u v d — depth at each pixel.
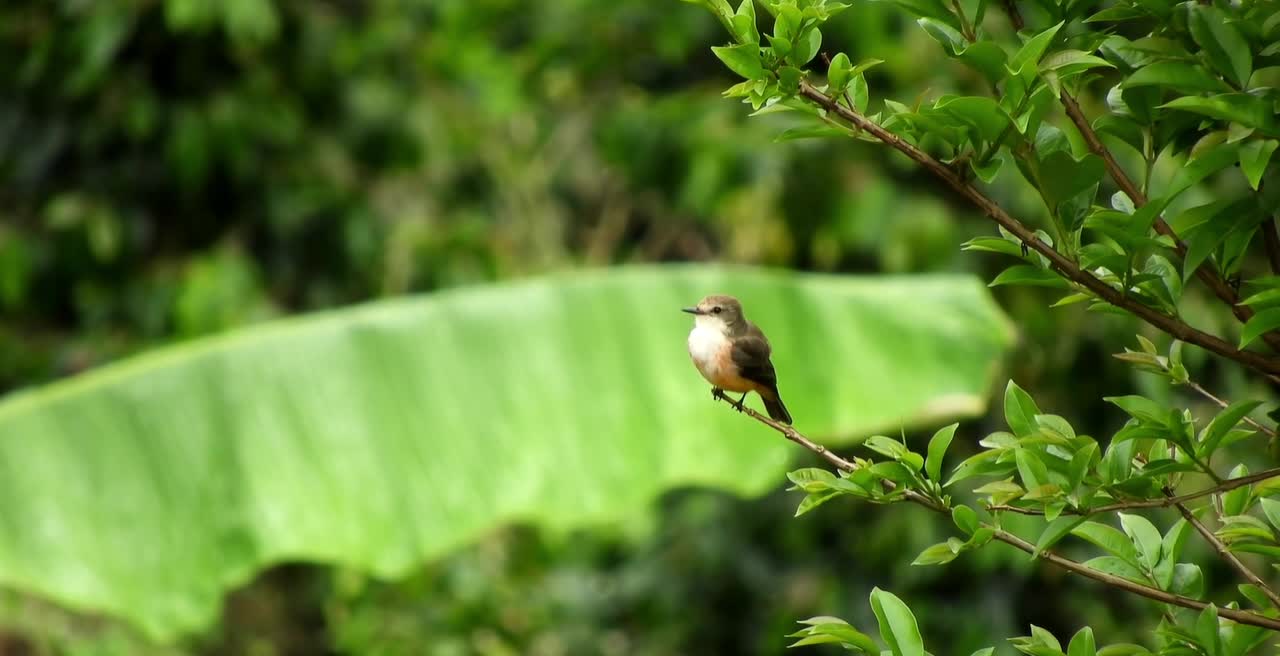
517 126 18.81
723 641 16.61
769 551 16.64
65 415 10.05
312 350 10.59
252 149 16.67
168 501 9.96
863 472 4.69
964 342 11.23
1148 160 4.79
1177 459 4.88
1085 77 5.02
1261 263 12.18
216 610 9.84
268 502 10.12
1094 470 4.63
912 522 15.33
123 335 16.61
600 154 17.72
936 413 10.94
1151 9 4.60
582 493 10.44
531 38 18.66
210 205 17.19
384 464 10.31
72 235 16.55
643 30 17.48
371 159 17.70
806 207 15.95
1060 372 15.02
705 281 11.27
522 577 17.23
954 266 15.19
